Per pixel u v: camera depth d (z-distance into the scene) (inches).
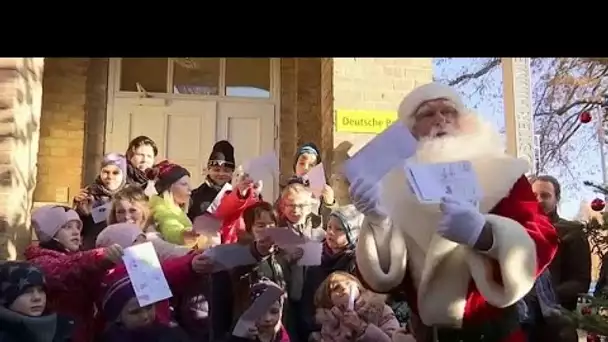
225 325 114.0
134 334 107.4
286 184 152.6
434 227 93.8
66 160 249.4
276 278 119.3
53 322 108.3
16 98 167.6
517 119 242.2
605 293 118.0
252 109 265.6
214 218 131.3
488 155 98.1
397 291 99.8
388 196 98.5
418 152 98.6
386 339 114.3
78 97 254.1
